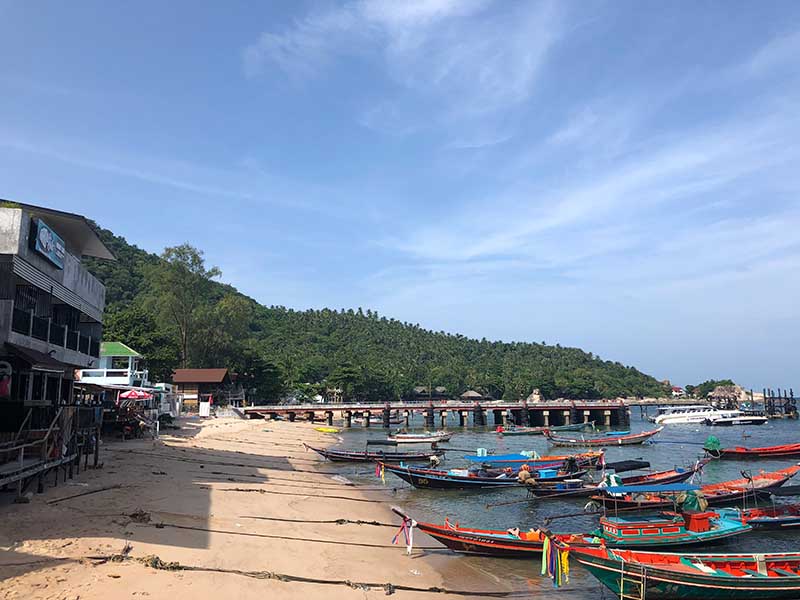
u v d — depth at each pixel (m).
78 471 23.98
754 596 16.23
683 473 32.09
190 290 86.25
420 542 21.44
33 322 22.72
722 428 96.44
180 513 19.88
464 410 94.81
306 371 142.75
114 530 16.38
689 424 103.19
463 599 15.98
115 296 141.25
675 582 15.67
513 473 34.00
